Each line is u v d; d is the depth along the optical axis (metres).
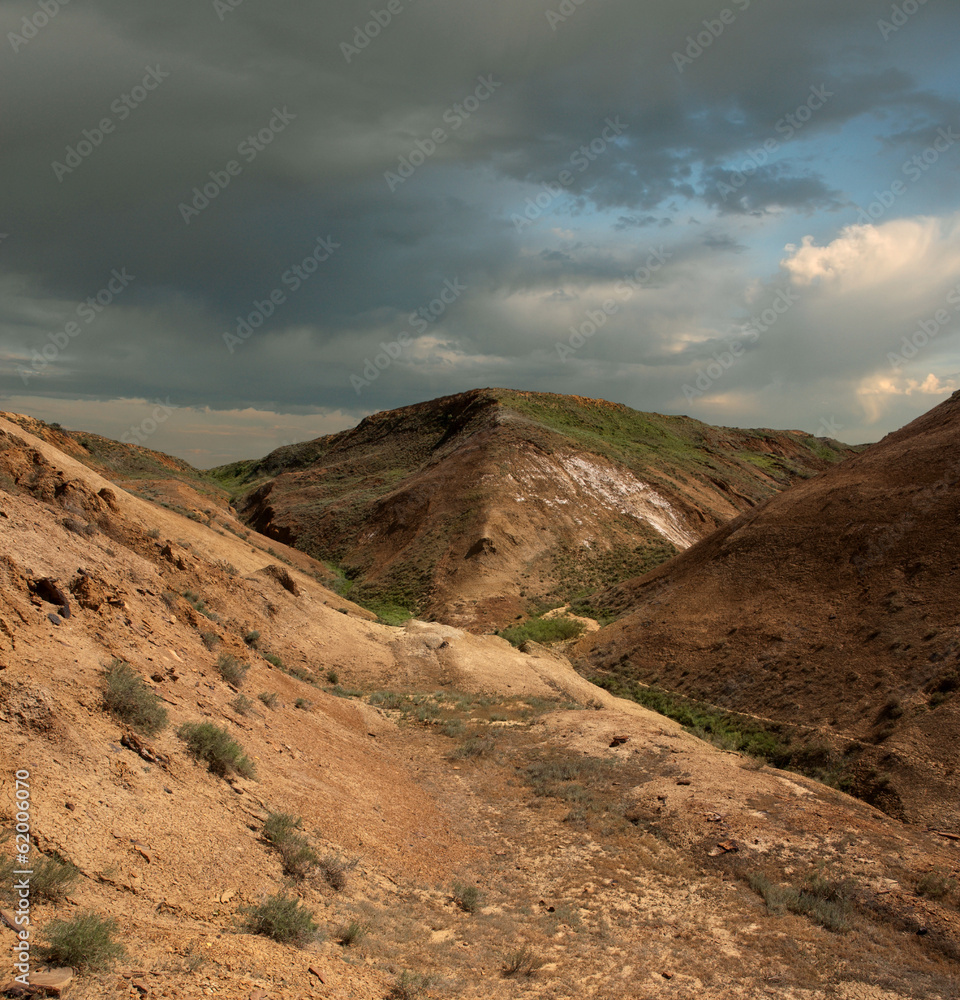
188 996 4.64
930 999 9.45
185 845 7.34
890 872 13.48
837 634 33.78
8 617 8.92
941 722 25.34
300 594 34.16
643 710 33.59
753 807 16.20
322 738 15.85
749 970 9.70
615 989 8.52
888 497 40.66
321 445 151.50
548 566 70.75
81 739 7.69
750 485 120.56
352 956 7.05
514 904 11.15
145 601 14.84
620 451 105.88
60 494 19.55
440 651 34.28
